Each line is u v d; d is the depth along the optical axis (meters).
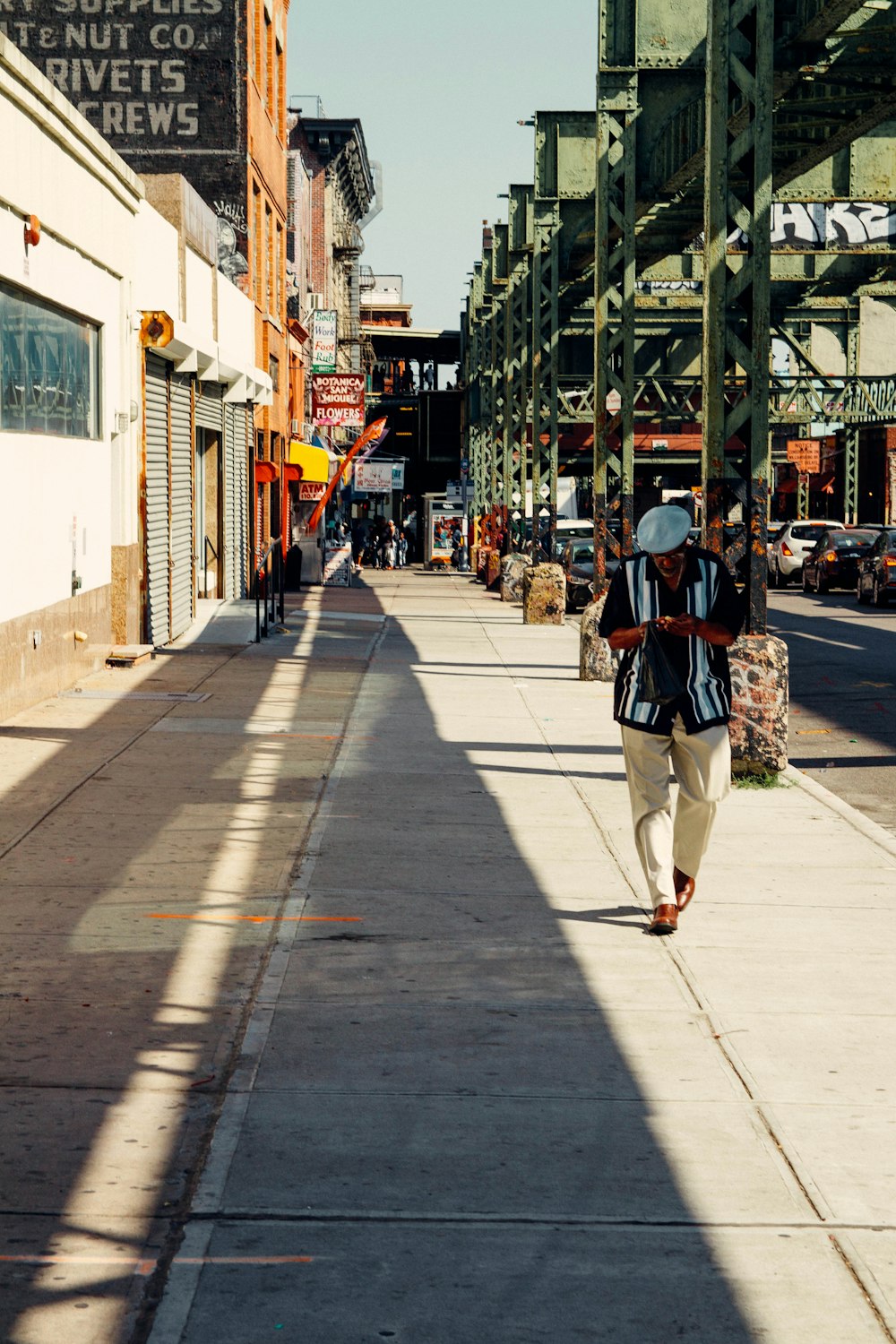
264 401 32.12
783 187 23.12
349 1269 3.98
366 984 6.48
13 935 7.13
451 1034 5.85
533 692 17.56
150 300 20.81
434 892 8.10
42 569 15.34
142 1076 5.34
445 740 13.65
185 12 33.22
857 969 6.79
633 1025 5.98
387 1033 5.85
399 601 37.06
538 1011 6.15
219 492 29.45
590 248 34.12
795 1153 4.76
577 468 70.19
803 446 67.19
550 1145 4.79
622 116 20.00
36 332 15.09
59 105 15.02
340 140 61.56
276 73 39.84
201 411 26.62
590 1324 3.73
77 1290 3.85
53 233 15.35
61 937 7.12
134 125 33.41
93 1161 4.61
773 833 9.88
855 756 14.12
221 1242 4.11
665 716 7.25
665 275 34.59
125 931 7.24
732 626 7.23
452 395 90.38
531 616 28.86
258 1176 4.53
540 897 8.05
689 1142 4.84
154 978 6.50
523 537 41.72
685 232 26.86
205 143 33.44
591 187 32.38
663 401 49.62
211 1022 5.95
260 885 8.18
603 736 14.09
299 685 17.77
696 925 7.52
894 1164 4.69
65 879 8.24
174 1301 3.80
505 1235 4.18
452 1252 4.08
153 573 21.36
